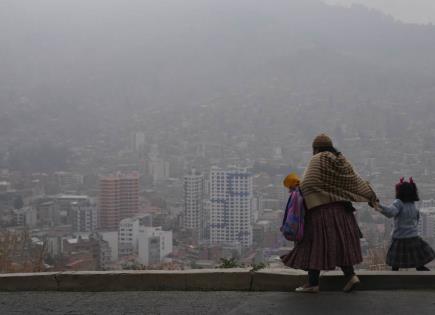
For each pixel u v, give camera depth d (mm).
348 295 5316
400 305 4961
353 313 4730
